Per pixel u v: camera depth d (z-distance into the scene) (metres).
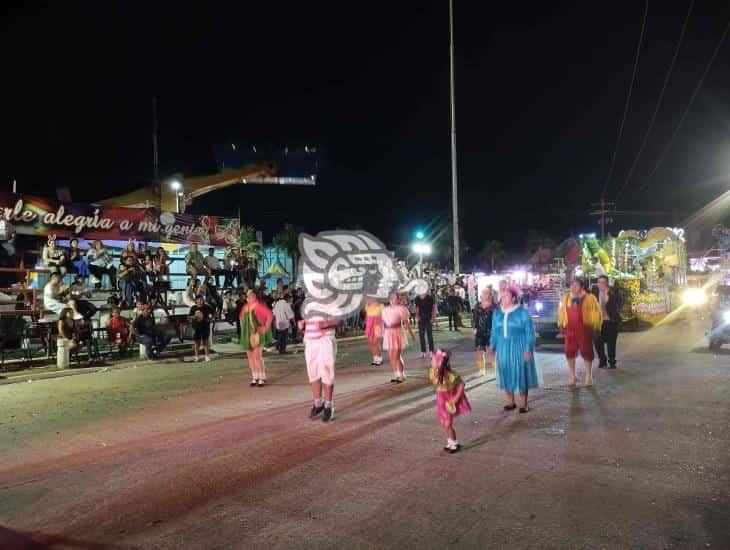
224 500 5.20
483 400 9.10
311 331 8.20
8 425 8.41
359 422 7.90
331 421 8.01
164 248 21.83
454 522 4.60
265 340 11.25
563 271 27.80
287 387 10.99
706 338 17.34
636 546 4.14
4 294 16.17
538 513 4.73
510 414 8.12
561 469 5.77
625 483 5.36
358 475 5.75
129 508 5.10
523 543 4.21
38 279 18.06
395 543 4.27
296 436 7.28
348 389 10.41
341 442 6.94
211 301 19.95
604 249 23.20
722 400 8.74
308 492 5.34
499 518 4.64
